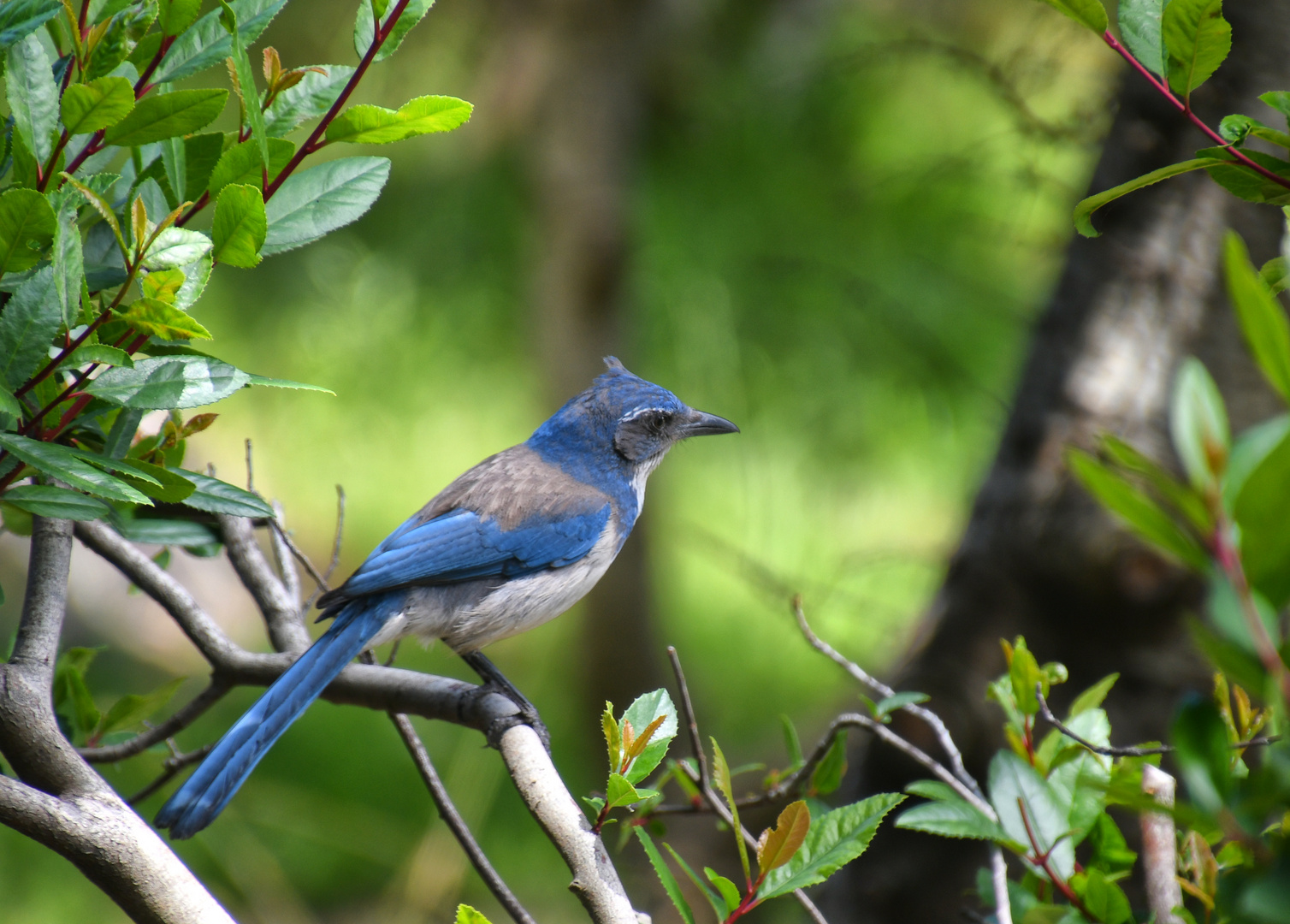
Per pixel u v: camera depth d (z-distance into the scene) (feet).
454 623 29.37
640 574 64.69
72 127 15.48
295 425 56.44
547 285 59.52
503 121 58.39
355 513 70.33
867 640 64.28
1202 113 30.58
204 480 18.24
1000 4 51.98
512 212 57.82
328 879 60.49
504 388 61.93
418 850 54.24
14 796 14.57
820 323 53.42
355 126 16.24
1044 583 32.53
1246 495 9.08
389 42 16.08
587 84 58.03
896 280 51.83
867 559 50.96
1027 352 36.06
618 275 59.52
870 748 35.19
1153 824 13.91
